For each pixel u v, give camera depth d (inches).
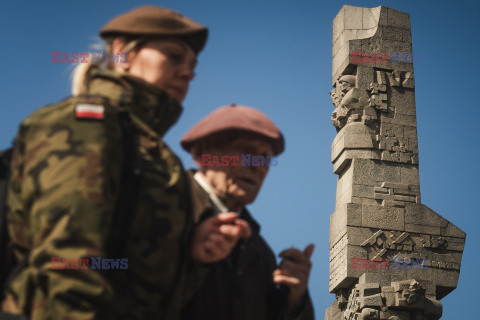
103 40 125.3
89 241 93.9
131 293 103.3
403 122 845.2
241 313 132.0
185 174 116.0
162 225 105.7
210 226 115.4
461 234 804.6
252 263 139.9
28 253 98.0
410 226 793.6
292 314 142.9
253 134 131.7
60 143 98.2
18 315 89.9
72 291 90.5
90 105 102.7
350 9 895.7
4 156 110.9
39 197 95.4
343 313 778.2
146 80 120.1
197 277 116.3
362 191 802.8
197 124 138.9
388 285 757.3
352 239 774.5
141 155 107.3
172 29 121.2
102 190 97.1
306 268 142.6
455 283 778.8
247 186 133.7
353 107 840.3
